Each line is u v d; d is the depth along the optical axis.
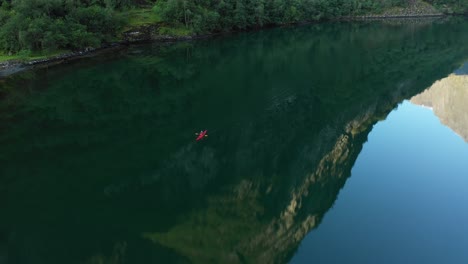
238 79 95.88
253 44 142.88
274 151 57.78
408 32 170.75
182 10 148.00
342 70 105.75
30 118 70.50
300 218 42.03
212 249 37.00
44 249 37.09
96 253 36.41
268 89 87.81
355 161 55.31
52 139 61.78
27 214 42.47
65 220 41.34
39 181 49.22
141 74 100.19
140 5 157.00
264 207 44.00
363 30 176.12
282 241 38.28
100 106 77.62
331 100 81.62
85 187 47.81
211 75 99.81
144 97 83.31
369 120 71.38
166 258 35.69
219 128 65.88
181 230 39.75
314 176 50.97
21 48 107.69
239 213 42.62
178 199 45.12
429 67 117.06
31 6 113.44
